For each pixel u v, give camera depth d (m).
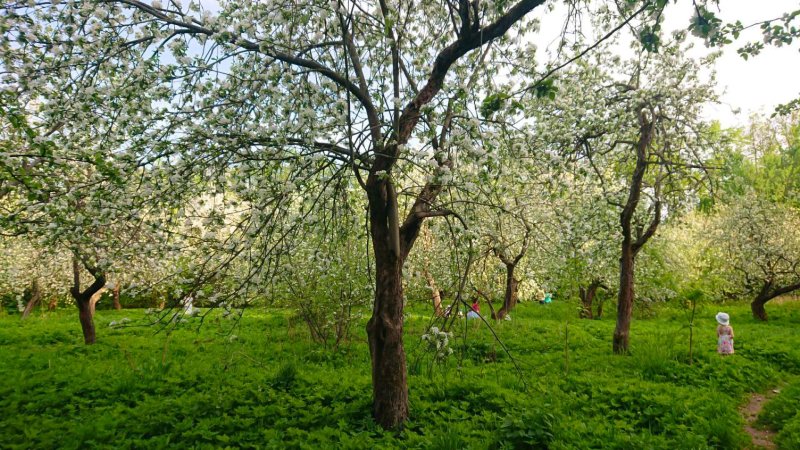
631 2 4.46
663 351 9.68
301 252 9.31
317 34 5.54
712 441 5.74
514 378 7.73
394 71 6.03
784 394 7.90
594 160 10.97
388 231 6.02
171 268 10.75
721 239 20.77
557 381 7.83
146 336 13.32
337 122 5.54
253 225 5.73
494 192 6.53
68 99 5.74
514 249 14.39
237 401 6.53
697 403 6.75
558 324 15.00
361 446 5.14
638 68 10.84
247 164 5.57
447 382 7.14
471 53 6.35
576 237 10.16
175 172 5.62
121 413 6.33
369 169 5.77
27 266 16.44
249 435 5.51
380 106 6.12
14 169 5.46
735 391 8.08
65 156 6.03
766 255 19.31
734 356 10.12
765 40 4.55
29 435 5.45
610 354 10.56
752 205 20.25
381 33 6.09
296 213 6.28
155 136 5.48
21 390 7.19
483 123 5.23
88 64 5.80
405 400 5.93
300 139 5.41
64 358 10.22
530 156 6.43
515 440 5.33
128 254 7.35
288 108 5.43
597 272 15.21
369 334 6.12
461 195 6.86
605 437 5.48
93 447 5.20
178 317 5.70
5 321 17.41
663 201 11.13
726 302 25.23
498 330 13.07
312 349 10.87
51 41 5.69
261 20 5.60
